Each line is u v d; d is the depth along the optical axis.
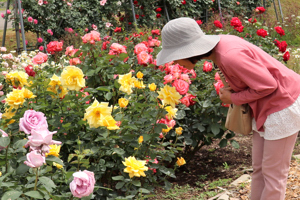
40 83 2.45
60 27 7.91
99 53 3.22
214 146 4.21
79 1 8.17
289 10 12.00
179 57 2.04
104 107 1.94
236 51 1.99
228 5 11.04
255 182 2.37
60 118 2.32
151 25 9.34
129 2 9.02
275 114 2.07
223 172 3.51
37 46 7.56
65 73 2.12
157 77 3.12
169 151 2.79
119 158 2.48
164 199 3.03
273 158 2.14
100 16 8.59
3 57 4.04
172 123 2.57
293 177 3.06
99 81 2.98
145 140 2.37
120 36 5.37
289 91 2.05
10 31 10.79
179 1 9.76
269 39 4.80
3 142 1.65
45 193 1.66
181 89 2.39
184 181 3.38
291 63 6.06
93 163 2.35
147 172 2.50
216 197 2.91
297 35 9.70
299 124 2.08
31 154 1.47
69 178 1.77
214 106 3.11
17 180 1.88
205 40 2.05
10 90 3.24
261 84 1.96
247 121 2.25
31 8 7.27
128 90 2.33
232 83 2.14
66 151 2.48
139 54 2.94
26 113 1.69
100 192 2.33
